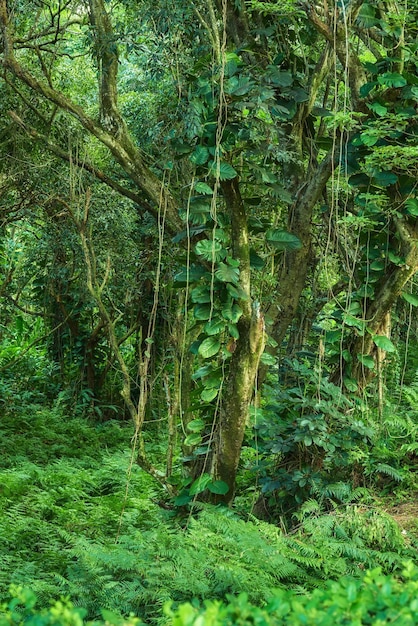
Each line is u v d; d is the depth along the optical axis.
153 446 11.67
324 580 5.20
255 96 6.30
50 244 11.59
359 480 7.04
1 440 11.10
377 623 2.30
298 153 7.24
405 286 7.79
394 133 6.51
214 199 6.17
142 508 8.29
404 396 8.70
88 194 7.67
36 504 8.06
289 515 7.00
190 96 6.49
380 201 6.67
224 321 6.42
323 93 9.02
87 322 14.47
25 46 7.95
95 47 7.27
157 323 13.27
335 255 7.71
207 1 6.33
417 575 3.04
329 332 7.11
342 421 6.90
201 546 5.27
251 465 8.09
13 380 14.84
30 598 2.60
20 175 10.41
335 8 6.23
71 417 13.95
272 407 7.23
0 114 9.80
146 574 5.16
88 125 6.96
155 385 13.81
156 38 7.03
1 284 14.29
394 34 6.59
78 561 5.75
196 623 2.15
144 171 7.00
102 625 2.50
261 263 6.80
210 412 6.92
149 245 11.96
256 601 4.64
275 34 7.81
